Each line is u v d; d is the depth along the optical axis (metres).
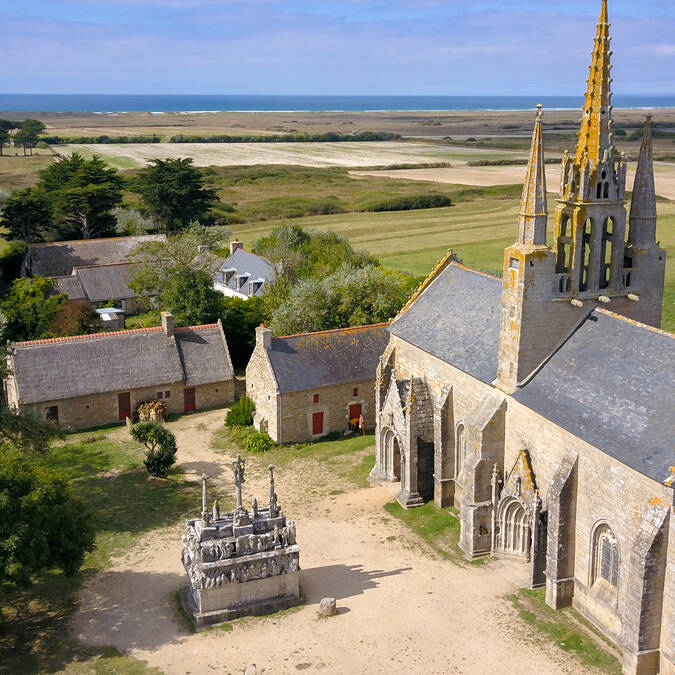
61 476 38.19
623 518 32.75
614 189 39.22
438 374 48.53
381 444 51.72
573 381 38.03
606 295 40.84
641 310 42.16
